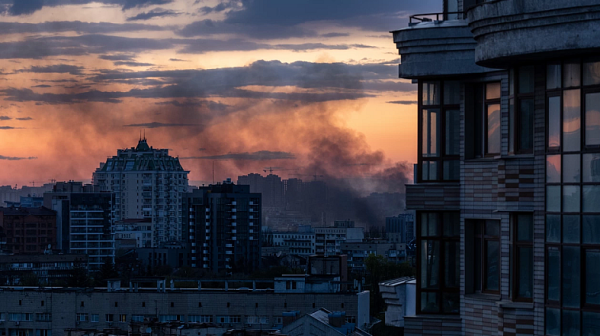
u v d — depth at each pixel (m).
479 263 40.97
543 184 34.47
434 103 42.00
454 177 41.59
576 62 33.31
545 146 34.41
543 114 34.44
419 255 42.72
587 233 33.12
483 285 40.75
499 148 40.25
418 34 41.56
